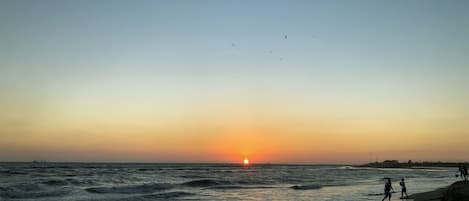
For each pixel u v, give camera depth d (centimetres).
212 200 3688
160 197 3894
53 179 5228
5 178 5416
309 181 7031
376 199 3672
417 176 9612
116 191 4322
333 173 11369
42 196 3722
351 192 4575
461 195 2445
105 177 6184
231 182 6106
